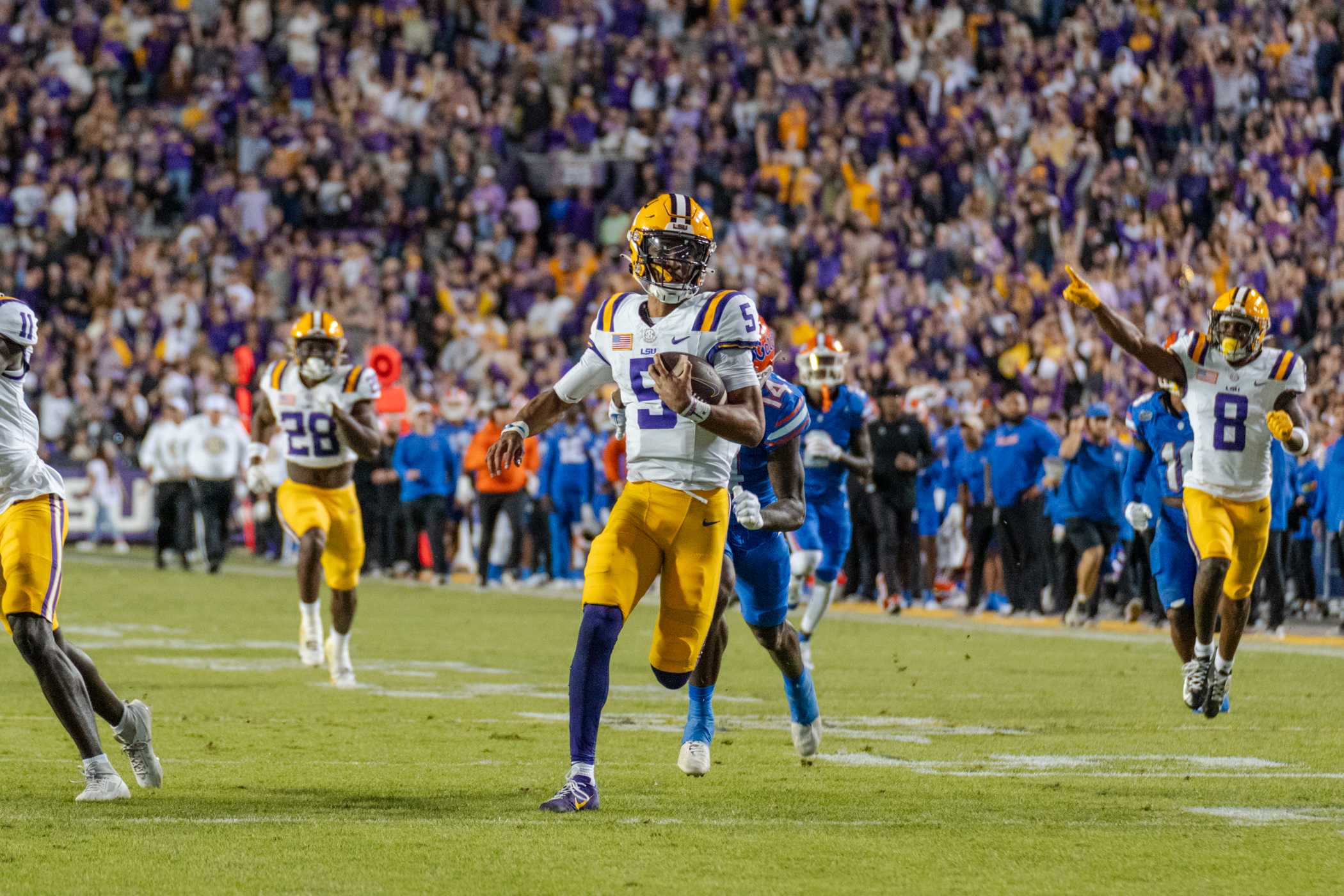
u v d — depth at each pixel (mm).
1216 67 77062
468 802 17562
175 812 16781
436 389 67500
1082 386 62375
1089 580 43844
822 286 72375
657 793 18344
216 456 61156
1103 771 20234
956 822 16547
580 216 78562
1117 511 43812
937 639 39656
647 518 17500
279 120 82875
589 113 82625
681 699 27953
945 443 51969
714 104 81875
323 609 46469
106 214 81125
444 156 81438
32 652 17422
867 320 66875
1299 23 78688
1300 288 67312
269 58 87500
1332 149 76625
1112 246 69938
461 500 60906
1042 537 46812
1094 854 14945
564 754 21328
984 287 67875
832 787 18859
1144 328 68125
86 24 88000
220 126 84250
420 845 15078
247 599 49625
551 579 58375
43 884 13406
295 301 76500
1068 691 29172
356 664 33469
